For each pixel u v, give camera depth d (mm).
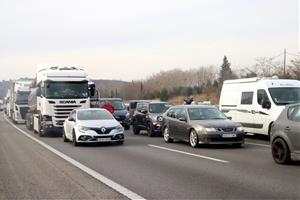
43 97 24531
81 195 8617
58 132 26719
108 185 9539
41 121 24688
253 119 20250
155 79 93375
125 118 29984
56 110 24453
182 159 13484
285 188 8914
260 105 19828
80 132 17938
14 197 8555
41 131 24625
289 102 19172
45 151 16391
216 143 16250
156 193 8656
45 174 11117
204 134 16328
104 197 8406
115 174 10922
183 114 18016
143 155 14672
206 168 11633
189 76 90812
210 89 66750
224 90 22891
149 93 83750
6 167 12375
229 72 66875
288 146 11883
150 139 21531
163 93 76500
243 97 21156
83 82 24969
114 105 31172
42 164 12906
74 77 24875
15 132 28875
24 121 42250
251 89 20641
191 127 17047
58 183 9883
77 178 10469
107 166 12289
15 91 42906
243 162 12641
